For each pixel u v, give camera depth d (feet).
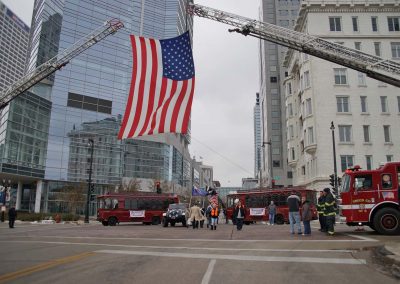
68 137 239.09
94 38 151.12
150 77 59.57
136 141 280.72
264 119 362.94
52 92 235.61
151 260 33.27
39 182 224.12
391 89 160.45
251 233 60.95
